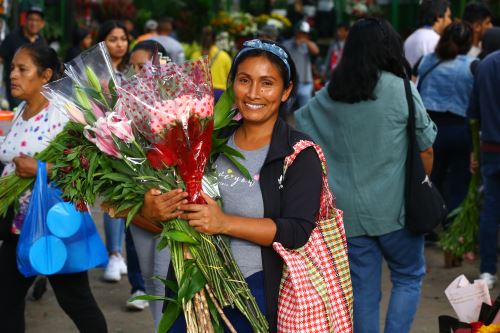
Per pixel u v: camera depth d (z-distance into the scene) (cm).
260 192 320
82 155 325
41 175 414
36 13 977
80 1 1454
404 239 436
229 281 314
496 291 655
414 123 424
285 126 327
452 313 609
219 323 323
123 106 312
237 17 1390
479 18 843
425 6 862
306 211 313
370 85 419
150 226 376
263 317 314
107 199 331
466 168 766
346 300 328
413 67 819
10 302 446
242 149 328
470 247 706
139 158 315
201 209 307
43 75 453
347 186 432
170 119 305
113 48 696
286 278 316
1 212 420
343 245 331
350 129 427
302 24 1397
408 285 446
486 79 630
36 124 447
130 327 584
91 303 452
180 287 312
